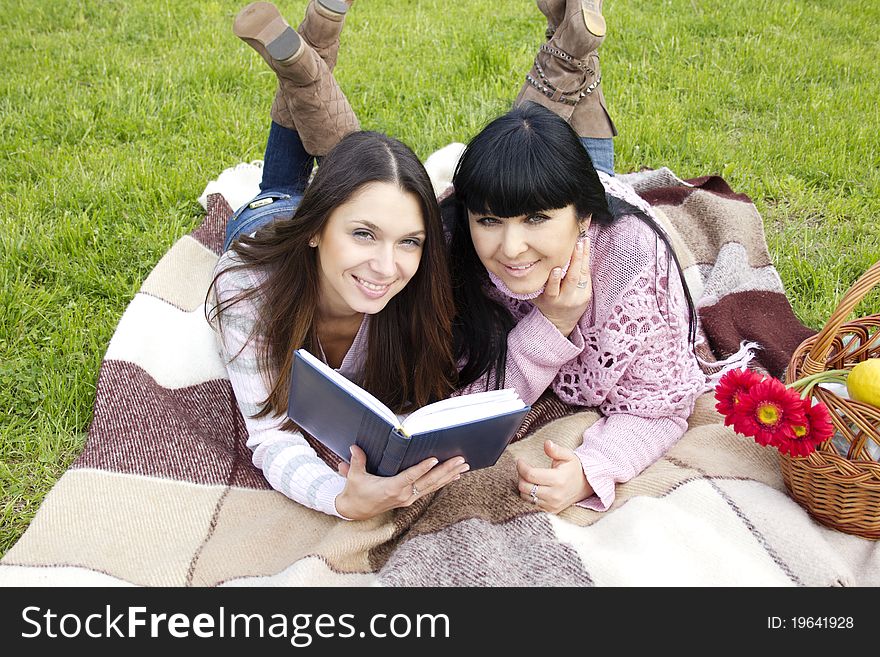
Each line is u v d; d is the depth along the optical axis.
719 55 5.43
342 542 2.17
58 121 4.42
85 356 2.99
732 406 2.21
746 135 4.64
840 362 2.40
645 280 2.39
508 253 2.16
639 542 2.15
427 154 4.34
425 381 2.54
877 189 4.09
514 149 2.07
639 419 2.54
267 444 2.41
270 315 2.39
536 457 2.53
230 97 4.73
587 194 2.18
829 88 5.11
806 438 2.10
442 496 2.33
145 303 3.03
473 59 5.18
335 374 2.03
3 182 3.92
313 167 3.64
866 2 6.41
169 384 2.78
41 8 5.67
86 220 3.59
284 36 2.92
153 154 4.19
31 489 2.56
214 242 3.44
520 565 2.10
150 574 2.16
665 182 3.84
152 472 2.40
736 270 3.36
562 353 2.47
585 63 3.25
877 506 2.17
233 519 2.34
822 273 3.50
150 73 4.89
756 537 2.21
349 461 2.24
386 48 5.45
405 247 2.24
